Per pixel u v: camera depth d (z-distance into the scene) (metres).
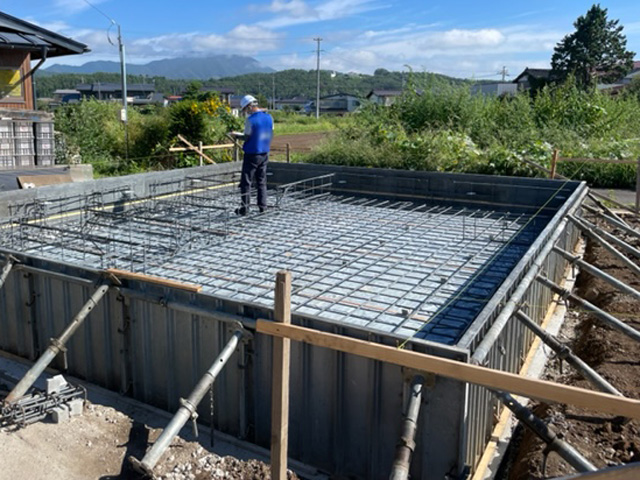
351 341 2.97
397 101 17.81
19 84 13.39
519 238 7.37
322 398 4.31
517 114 17.06
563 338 6.38
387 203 9.66
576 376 5.14
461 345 3.67
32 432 4.32
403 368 3.82
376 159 14.62
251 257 6.39
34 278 5.90
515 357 5.32
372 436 4.13
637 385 4.61
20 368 5.97
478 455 4.25
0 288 6.06
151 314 5.12
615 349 5.30
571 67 42.62
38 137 12.26
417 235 7.46
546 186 8.88
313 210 9.01
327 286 5.47
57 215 7.82
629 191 14.44
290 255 6.47
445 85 17.59
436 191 9.59
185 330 4.94
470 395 3.81
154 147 17.81
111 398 5.38
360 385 4.14
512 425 4.79
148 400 5.30
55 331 5.88
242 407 4.64
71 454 4.15
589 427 4.07
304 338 3.09
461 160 14.12
